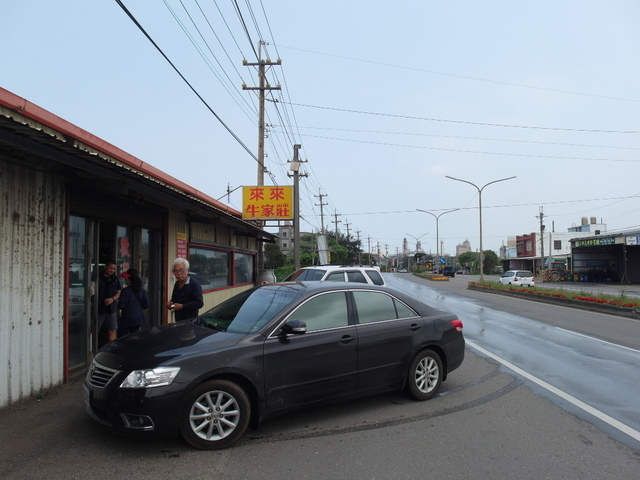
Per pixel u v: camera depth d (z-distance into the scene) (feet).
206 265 43.88
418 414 17.39
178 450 13.85
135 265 29.37
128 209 27.61
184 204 29.58
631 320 48.26
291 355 15.39
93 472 12.39
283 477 12.28
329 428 15.88
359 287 18.34
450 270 218.18
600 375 23.77
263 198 58.18
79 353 23.06
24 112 12.80
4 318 16.88
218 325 16.69
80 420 16.19
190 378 13.57
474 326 43.06
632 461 13.47
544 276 166.61
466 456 13.71
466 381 22.40
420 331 18.98
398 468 12.89
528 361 27.22
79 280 23.15
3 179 16.87
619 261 153.17
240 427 14.30
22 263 17.87
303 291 17.20
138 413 13.05
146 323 31.30
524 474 12.59
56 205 20.07
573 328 41.86
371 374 17.33
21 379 17.81
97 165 18.79
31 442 14.26
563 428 16.07
